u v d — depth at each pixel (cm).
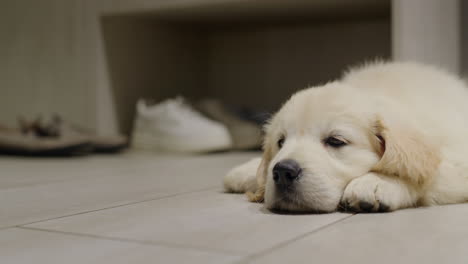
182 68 347
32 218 110
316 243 83
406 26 218
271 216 106
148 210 115
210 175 178
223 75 365
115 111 299
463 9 264
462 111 143
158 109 275
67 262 77
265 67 353
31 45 307
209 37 366
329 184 110
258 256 76
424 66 164
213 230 94
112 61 296
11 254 82
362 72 156
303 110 121
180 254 78
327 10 289
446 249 78
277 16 307
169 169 199
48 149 243
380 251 78
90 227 99
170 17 305
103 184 160
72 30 294
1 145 248
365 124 117
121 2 281
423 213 107
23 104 314
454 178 116
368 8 285
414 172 110
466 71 266
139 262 75
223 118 283
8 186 158
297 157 111
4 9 312
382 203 107
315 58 339
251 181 137
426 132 117
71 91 297
